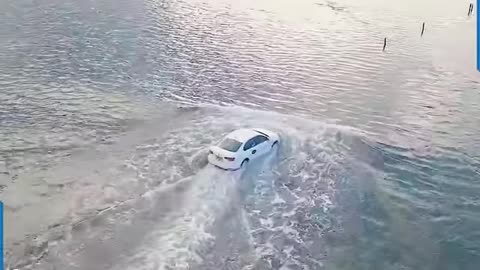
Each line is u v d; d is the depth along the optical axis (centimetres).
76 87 2620
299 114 2420
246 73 2988
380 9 4872
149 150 1992
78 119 2241
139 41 3509
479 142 2178
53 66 2917
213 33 3816
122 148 2005
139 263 1347
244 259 1393
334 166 1925
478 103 2612
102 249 1402
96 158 1919
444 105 2577
